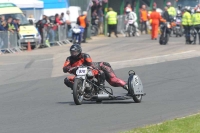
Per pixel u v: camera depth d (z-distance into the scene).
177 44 80.56
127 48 76.81
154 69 52.78
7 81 49.03
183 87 41.31
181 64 56.03
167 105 32.22
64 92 40.59
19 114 30.20
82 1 101.44
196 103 32.97
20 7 87.88
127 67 55.34
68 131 24.38
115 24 104.62
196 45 77.88
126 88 33.53
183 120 25.31
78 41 86.12
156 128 23.42
